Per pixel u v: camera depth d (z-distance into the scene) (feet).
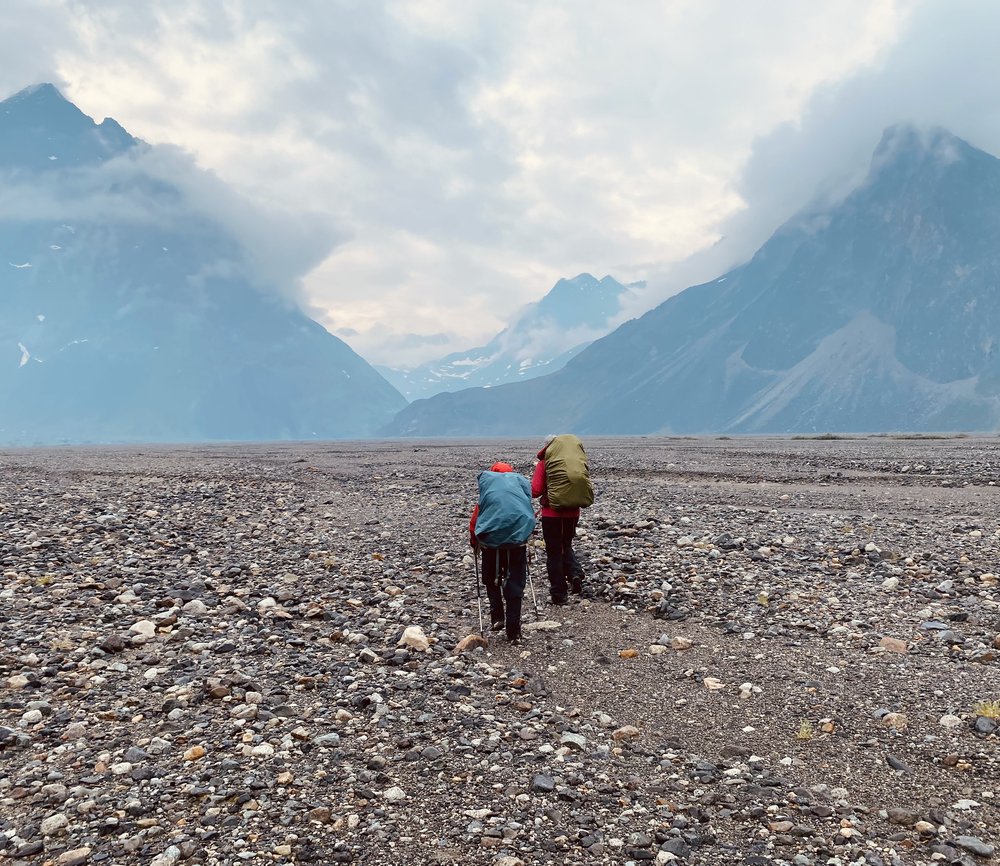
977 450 117.39
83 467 115.24
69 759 19.61
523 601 36.40
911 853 16.08
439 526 54.95
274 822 16.99
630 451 133.59
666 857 15.75
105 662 26.66
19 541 47.03
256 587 37.91
